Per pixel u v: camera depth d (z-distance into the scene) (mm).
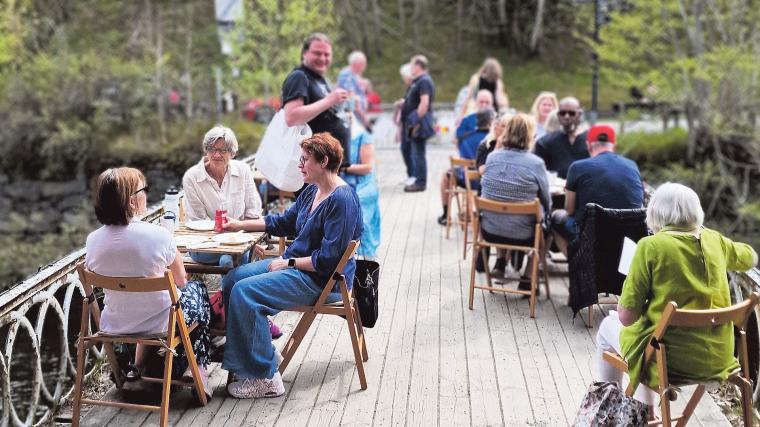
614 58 18969
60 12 27969
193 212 4836
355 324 4566
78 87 22031
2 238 21078
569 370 4496
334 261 4043
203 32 28141
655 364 3240
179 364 4070
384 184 11289
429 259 7031
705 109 18656
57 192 21391
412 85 10461
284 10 22625
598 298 5398
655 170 20234
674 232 3279
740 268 3383
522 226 5539
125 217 3609
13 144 21297
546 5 34625
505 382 4336
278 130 5523
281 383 4164
